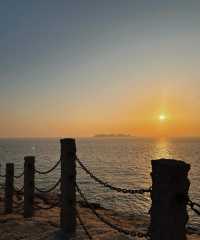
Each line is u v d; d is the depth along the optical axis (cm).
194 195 3572
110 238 762
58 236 785
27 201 1048
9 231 854
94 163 8800
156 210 457
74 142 830
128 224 1030
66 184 822
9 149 18512
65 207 820
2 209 1274
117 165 8119
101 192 3544
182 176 446
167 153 14438
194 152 15138
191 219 2017
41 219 978
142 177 5494
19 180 4488
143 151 16800
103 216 1132
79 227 866
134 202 2892
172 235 439
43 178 4838
